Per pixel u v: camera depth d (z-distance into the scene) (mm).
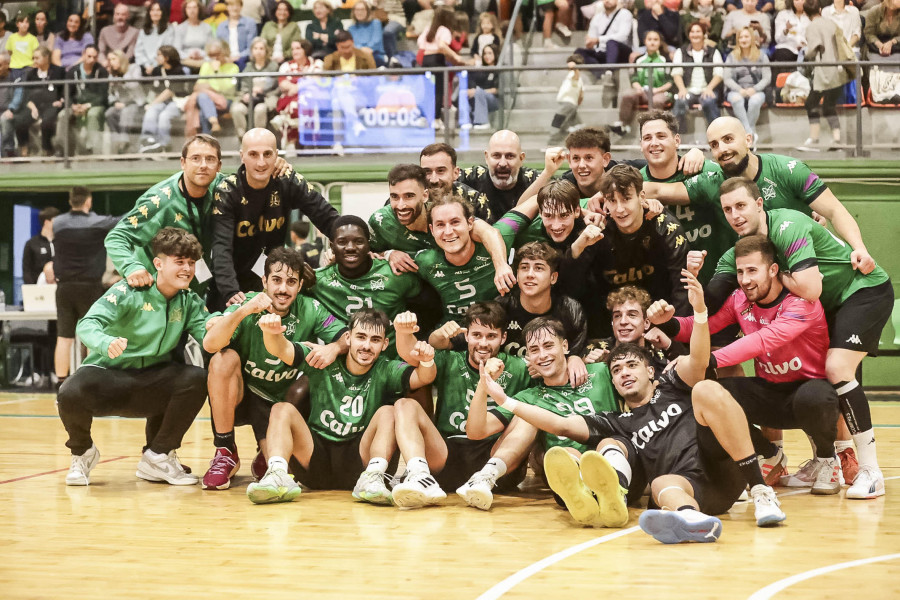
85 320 4438
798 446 6098
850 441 4637
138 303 4590
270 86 10203
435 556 3184
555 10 11414
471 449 4391
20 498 4320
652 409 3984
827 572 2936
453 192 4859
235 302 4633
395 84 9961
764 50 10320
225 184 4938
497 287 4398
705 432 3656
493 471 4078
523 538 3461
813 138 9508
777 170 4738
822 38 9852
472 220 4527
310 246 9750
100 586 2824
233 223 4969
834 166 9500
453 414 4434
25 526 3695
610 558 3145
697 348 3895
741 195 4258
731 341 4906
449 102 9906
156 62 11734
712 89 9453
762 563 3061
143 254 4945
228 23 11734
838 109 9492
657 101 9531
